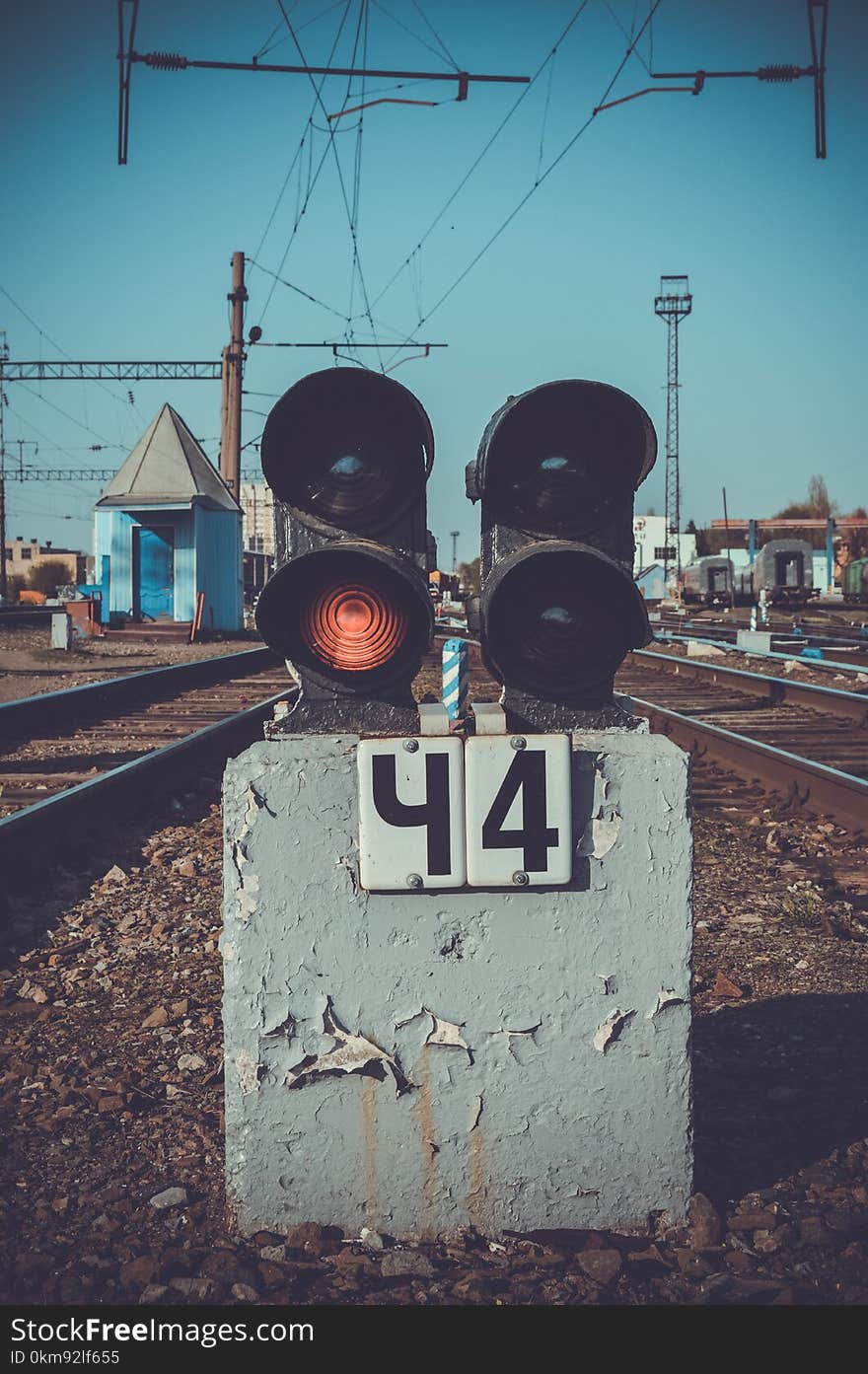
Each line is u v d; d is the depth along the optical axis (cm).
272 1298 266
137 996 473
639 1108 294
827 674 2108
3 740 1216
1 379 4534
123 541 3503
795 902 613
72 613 3284
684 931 291
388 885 281
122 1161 335
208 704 1628
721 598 7144
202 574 3497
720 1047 427
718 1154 342
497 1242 292
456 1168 292
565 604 300
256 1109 289
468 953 288
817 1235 297
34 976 495
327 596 295
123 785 846
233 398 3625
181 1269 278
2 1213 303
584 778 288
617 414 294
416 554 300
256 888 284
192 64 1476
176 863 686
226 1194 304
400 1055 288
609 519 300
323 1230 291
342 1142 290
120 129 1480
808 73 1418
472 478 318
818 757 1130
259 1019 287
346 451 295
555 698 304
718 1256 289
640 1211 296
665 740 297
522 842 283
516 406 289
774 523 11912
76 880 650
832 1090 388
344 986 287
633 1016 292
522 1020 290
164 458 3538
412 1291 269
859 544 11638
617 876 289
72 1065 402
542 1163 293
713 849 765
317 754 285
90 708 1509
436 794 282
